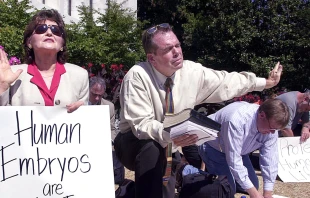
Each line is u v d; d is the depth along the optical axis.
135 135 3.27
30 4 11.34
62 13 12.88
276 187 5.93
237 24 14.42
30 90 3.13
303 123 6.79
